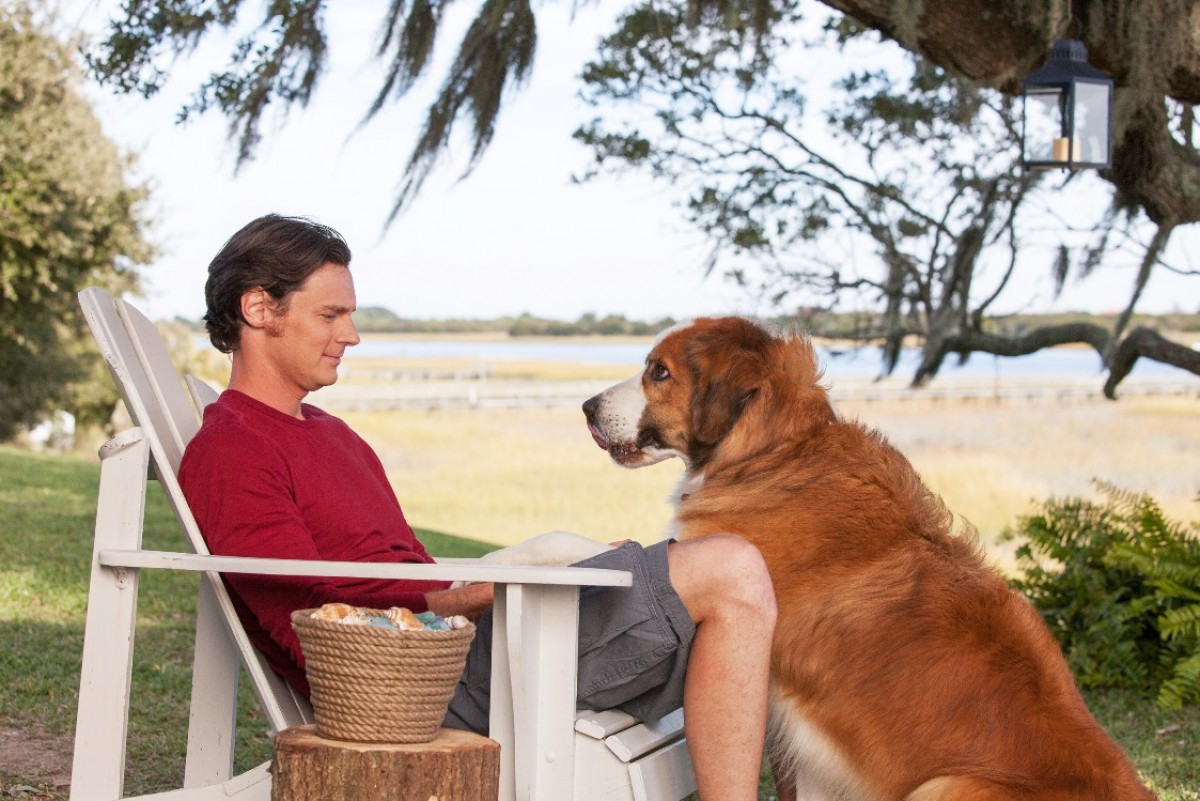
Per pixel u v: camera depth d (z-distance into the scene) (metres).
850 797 2.64
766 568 2.53
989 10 4.83
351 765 2.09
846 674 2.61
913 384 7.22
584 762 2.46
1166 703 4.77
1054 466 21.55
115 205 19.38
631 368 64.81
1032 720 2.44
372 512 2.79
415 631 2.12
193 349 26.19
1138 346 6.32
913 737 2.50
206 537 2.54
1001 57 4.93
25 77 16.86
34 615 5.14
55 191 18.16
